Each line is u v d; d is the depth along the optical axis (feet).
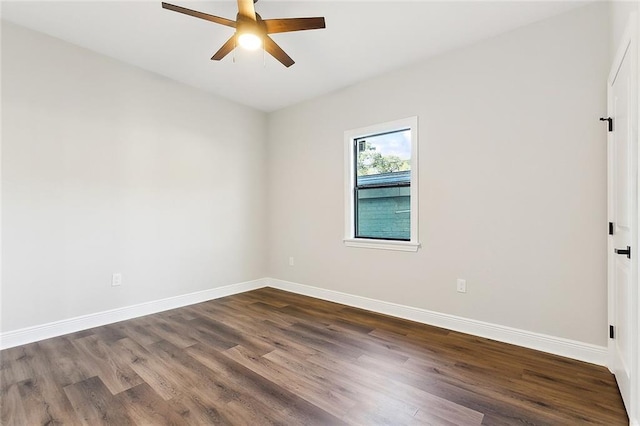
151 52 9.94
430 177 10.03
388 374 6.95
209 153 13.08
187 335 9.19
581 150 7.55
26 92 8.64
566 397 6.07
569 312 7.72
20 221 8.55
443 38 8.95
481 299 9.05
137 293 10.89
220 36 9.05
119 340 8.82
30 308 8.70
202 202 12.84
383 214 11.66
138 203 10.93
